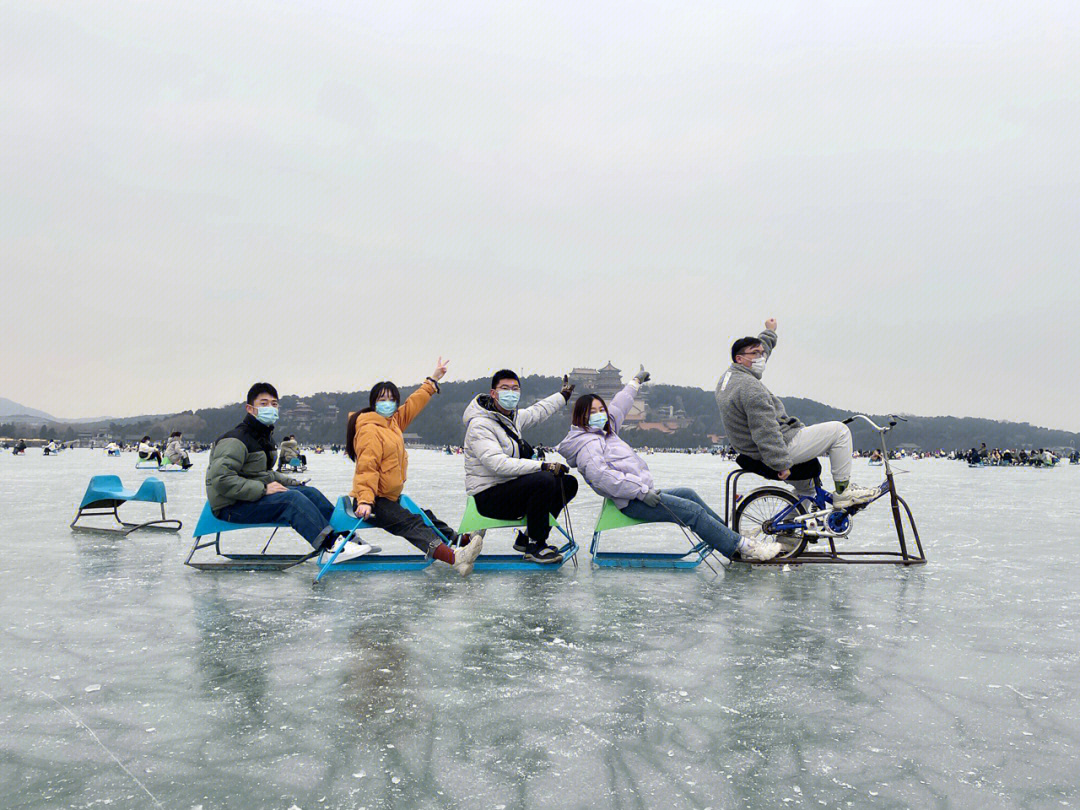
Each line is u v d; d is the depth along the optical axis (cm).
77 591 507
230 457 596
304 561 617
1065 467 5150
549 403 668
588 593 511
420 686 306
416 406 630
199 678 315
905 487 2100
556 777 220
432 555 586
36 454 6538
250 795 208
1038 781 220
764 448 604
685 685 309
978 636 392
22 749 239
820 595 504
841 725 265
